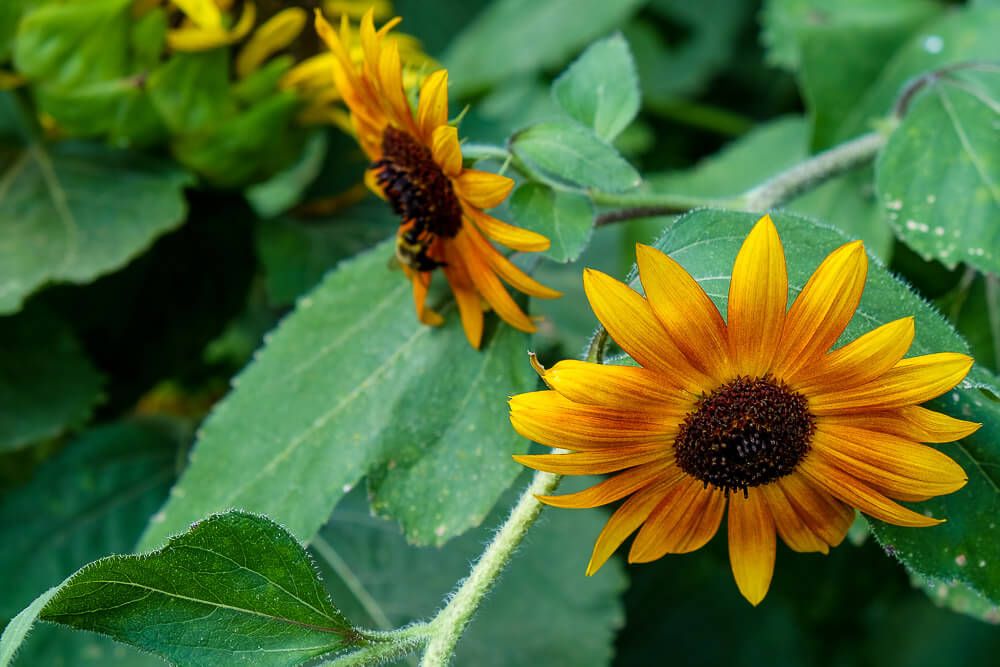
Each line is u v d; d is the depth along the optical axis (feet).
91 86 3.20
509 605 3.32
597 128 2.92
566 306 3.64
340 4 3.27
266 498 2.97
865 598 3.81
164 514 3.01
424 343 2.99
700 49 4.26
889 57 3.58
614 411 2.58
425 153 2.83
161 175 3.33
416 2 4.42
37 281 3.21
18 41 3.16
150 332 3.57
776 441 2.60
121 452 3.53
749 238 2.54
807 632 4.03
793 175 3.04
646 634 4.01
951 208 2.97
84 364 3.46
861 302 2.67
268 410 3.02
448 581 3.32
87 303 3.51
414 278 2.92
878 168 3.00
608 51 2.95
